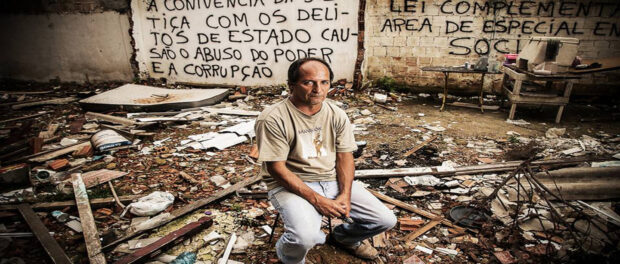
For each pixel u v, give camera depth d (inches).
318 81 72.2
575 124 208.7
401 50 281.1
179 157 170.1
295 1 276.5
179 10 308.8
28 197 131.0
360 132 200.4
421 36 272.7
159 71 337.7
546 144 174.9
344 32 274.8
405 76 288.2
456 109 244.2
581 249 92.3
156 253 96.3
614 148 166.9
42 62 359.3
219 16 300.2
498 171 144.5
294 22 283.3
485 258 96.6
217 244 104.0
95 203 124.6
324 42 282.5
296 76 72.9
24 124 222.1
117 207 124.3
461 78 275.0
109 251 100.1
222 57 314.2
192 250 100.9
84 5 326.3
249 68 310.5
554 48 192.7
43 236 103.7
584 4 235.5
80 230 110.3
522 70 211.3
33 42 352.5
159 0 310.3
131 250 100.4
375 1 271.7
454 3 256.7
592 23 238.5
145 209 118.1
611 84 248.2
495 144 177.8
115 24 327.9
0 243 102.0
